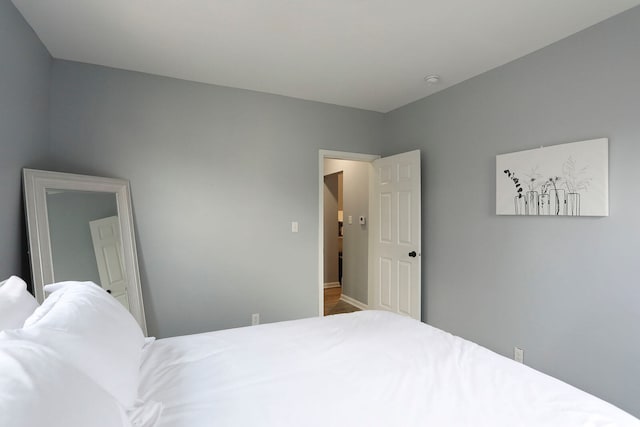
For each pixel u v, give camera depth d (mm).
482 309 2736
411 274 3314
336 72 2766
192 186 2949
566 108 2168
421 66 2635
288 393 1161
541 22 2010
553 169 2211
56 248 2158
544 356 2285
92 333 991
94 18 1995
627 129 1879
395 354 1490
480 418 1018
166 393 1155
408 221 3365
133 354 1158
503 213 2529
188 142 2932
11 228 1909
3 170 1786
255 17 1988
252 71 2752
